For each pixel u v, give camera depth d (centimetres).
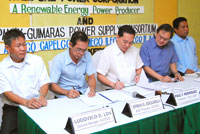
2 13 258
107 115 144
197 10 416
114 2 331
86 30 312
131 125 148
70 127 134
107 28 328
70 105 180
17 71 202
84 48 213
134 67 257
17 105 208
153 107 162
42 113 164
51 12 287
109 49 249
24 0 269
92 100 188
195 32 421
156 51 275
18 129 184
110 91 212
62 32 296
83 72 241
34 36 278
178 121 169
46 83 213
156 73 266
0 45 259
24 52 194
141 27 357
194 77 261
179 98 175
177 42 312
